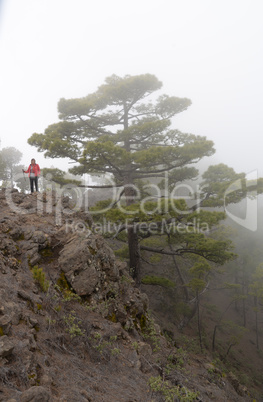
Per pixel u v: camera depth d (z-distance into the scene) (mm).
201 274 27141
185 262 30562
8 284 5684
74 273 7328
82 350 5551
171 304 28688
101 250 8586
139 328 8703
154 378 5602
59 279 7180
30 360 4059
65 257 7500
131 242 18047
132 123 23828
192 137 18688
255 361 30312
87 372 5020
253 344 34156
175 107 21812
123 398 4754
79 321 6098
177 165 18359
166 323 24875
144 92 20984
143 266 29375
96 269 7820
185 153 16547
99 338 6156
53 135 19875
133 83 19750
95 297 7508
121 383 5301
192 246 17203
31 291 6051
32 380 3820
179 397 5668
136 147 23062
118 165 18125
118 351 5980
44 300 6047
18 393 3451
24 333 4582
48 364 4453
